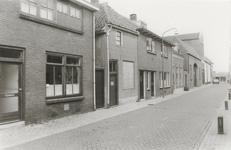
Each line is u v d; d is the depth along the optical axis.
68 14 8.91
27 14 7.13
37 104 7.41
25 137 5.79
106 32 11.11
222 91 25.12
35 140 5.54
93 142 5.38
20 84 6.99
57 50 8.26
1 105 6.47
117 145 5.14
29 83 7.14
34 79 7.32
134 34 13.94
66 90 8.83
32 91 7.24
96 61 11.52
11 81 6.75
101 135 6.04
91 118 8.50
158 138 5.75
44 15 7.80
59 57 8.53
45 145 5.14
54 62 8.30
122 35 12.62
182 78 27.66
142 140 5.56
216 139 5.59
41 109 7.57
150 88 16.39
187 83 30.02
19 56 6.97
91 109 10.18
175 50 26.55
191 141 5.45
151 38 16.78
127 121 7.99
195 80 39.12
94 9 10.12
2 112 6.50
